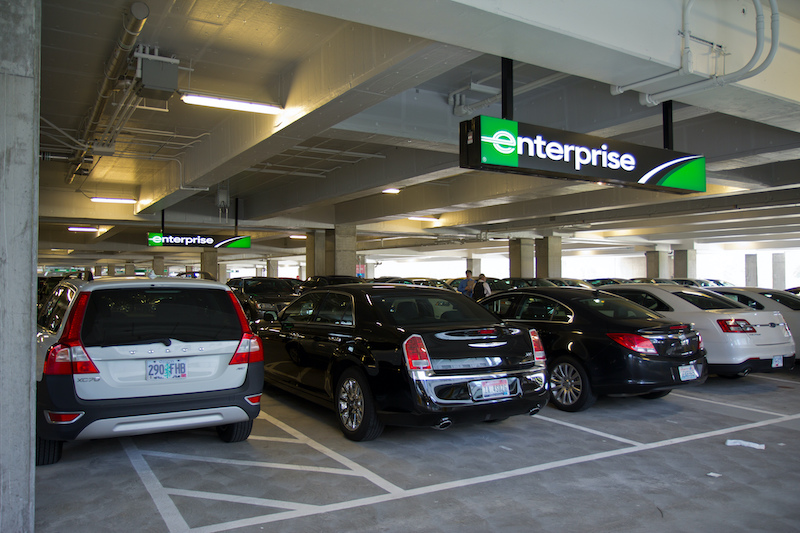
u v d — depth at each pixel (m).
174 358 4.64
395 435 5.80
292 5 5.30
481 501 4.11
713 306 8.38
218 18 8.04
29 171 3.46
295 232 34.31
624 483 4.48
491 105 11.88
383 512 3.91
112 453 5.16
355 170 18.56
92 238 40.31
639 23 6.56
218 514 3.86
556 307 7.18
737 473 4.71
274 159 18.03
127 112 11.05
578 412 6.77
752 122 12.62
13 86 3.43
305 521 3.76
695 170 8.95
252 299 14.77
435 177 16.06
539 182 17.98
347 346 5.61
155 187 19.20
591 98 10.76
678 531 3.65
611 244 44.56
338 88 8.42
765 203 21.36
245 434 5.41
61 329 4.47
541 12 5.76
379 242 48.56
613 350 6.40
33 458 3.41
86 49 9.01
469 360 5.20
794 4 7.64
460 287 22.23
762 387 8.42
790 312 10.08
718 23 7.28
